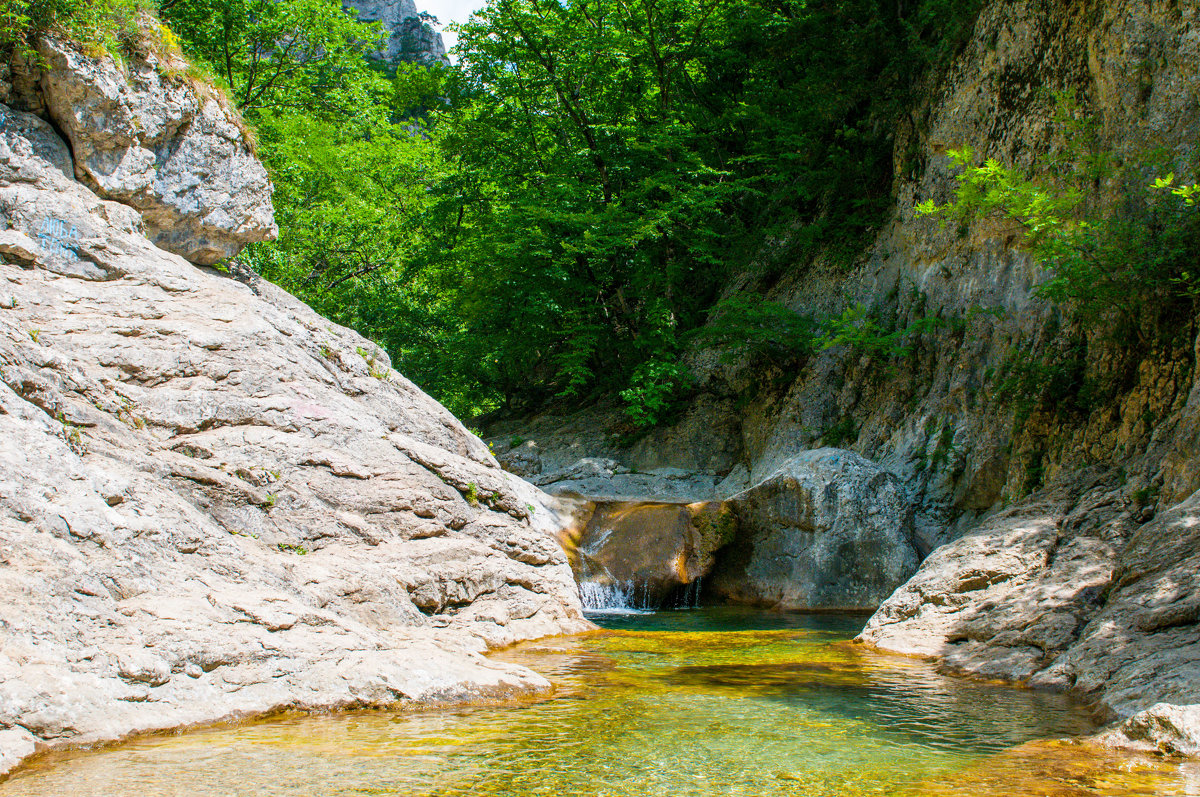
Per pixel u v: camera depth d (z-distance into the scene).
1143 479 9.26
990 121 15.86
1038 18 14.88
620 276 23.62
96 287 9.48
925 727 5.44
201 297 10.17
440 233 26.64
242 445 8.85
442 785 4.14
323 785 4.12
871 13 20.52
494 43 23.33
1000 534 9.67
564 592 10.67
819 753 4.80
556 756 4.68
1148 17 11.55
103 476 6.48
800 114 21.73
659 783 4.21
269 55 24.84
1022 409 12.55
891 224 19.53
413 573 8.77
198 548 6.87
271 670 5.93
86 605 5.59
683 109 23.66
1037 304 13.75
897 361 17.27
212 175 11.33
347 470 9.34
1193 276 9.48
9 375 6.75
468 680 6.32
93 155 10.20
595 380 25.89
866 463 14.54
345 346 11.76
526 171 24.58
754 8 22.67
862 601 13.57
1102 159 11.09
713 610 13.68
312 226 24.50
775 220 22.91
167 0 20.64
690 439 21.22
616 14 23.44
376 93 27.81
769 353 20.31
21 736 4.58
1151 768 4.47
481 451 12.45
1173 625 6.52
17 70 9.78
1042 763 4.60
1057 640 7.45
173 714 5.28
